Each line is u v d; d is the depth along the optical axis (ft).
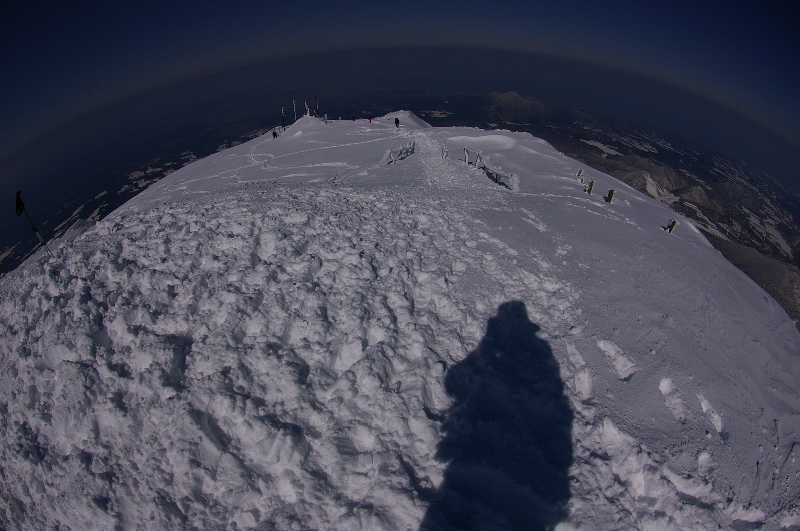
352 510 17.40
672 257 39.63
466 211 41.55
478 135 93.45
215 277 28.04
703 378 26.14
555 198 50.29
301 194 42.80
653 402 23.44
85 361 22.95
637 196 63.93
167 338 23.97
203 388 21.36
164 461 19.24
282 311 25.72
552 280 31.53
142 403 21.25
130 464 19.44
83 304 25.45
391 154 73.36
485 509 17.33
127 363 23.16
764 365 31.89
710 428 23.11
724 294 37.06
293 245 31.09
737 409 25.57
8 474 20.01
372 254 30.99
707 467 20.97
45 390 22.26
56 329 24.38
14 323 26.37
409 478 18.39
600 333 27.12
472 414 20.81
